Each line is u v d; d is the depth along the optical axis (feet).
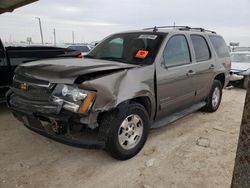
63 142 9.66
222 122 16.65
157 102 12.34
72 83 9.32
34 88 10.26
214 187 9.22
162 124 12.92
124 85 10.28
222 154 11.85
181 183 9.39
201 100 17.35
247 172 4.04
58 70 10.06
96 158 11.12
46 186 9.03
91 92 9.21
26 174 9.73
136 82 10.83
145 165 10.61
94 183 9.29
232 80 29.17
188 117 17.58
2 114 16.76
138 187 9.11
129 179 9.58
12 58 17.34
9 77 17.25
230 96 25.59
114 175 9.82
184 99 14.65
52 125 9.59
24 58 18.10
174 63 13.44
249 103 3.93
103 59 13.21
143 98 11.56
